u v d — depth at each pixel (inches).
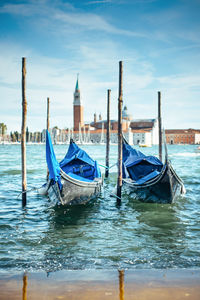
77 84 6786.4
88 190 542.3
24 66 496.4
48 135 480.1
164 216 469.7
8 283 238.1
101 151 2979.8
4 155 2240.4
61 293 222.1
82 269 266.8
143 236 367.2
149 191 557.3
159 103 821.9
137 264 278.7
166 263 280.5
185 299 212.5
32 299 213.2
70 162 641.0
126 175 672.4
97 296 217.5
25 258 293.3
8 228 399.5
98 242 343.6
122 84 540.1
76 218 456.8
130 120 7436.0
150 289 227.8
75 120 6761.8
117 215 477.7
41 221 437.7
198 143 6968.5
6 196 624.1
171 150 3602.4
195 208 525.0
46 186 631.8
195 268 268.1
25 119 508.4
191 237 362.9
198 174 1013.2
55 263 280.8
